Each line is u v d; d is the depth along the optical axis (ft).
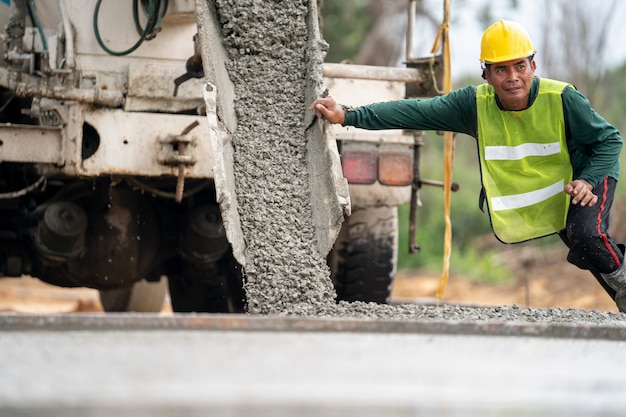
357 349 16.30
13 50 29.91
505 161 25.73
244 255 24.71
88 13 31.04
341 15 95.45
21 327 17.94
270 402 12.12
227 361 14.79
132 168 30.37
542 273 67.51
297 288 24.25
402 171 33.27
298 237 25.27
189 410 11.68
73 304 55.93
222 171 24.08
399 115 26.08
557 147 25.35
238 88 27.53
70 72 30.09
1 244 33.22
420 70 33.24
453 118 26.16
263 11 28.02
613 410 12.37
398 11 96.32
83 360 14.76
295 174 26.37
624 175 77.61
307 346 16.46
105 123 30.22
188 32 31.73
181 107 31.19
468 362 15.40
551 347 17.17
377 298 36.63
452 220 80.33
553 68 84.43
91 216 33.30
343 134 32.78
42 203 33.50
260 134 26.89
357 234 35.68
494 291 63.41
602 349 17.12
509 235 25.88
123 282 34.30
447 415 11.99
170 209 34.58
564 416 12.12
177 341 16.74
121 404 11.84
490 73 24.99
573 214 25.30
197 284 35.83
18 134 29.53
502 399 12.78
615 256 25.30
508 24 24.85
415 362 15.21
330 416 11.71
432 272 73.15
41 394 12.32
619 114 88.89
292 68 27.91
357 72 32.60
